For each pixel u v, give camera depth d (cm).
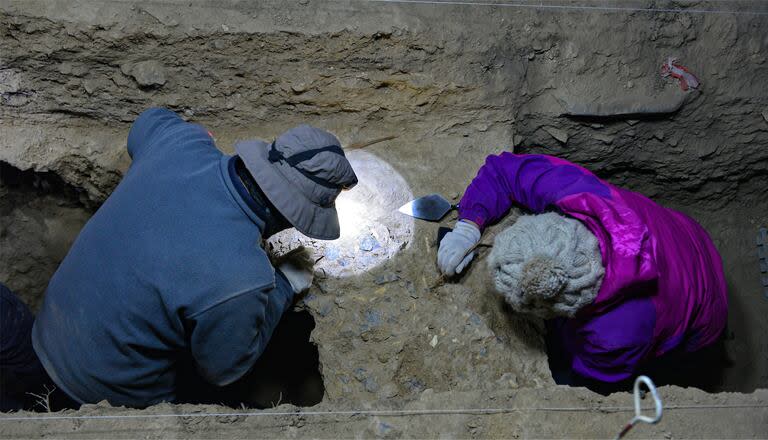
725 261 281
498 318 198
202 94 222
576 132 239
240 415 161
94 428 157
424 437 161
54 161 228
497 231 201
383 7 213
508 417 163
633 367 167
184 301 153
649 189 277
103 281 159
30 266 261
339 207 216
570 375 192
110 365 166
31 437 155
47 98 223
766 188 276
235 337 160
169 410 161
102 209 166
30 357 176
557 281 144
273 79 219
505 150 227
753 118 240
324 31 209
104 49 210
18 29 205
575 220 155
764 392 169
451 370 188
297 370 269
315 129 159
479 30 216
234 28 208
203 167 161
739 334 274
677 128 242
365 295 200
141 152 175
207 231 153
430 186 221
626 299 156
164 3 207
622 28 222
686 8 223
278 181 153
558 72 226
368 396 184
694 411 164
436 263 207
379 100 225
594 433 161
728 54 227
